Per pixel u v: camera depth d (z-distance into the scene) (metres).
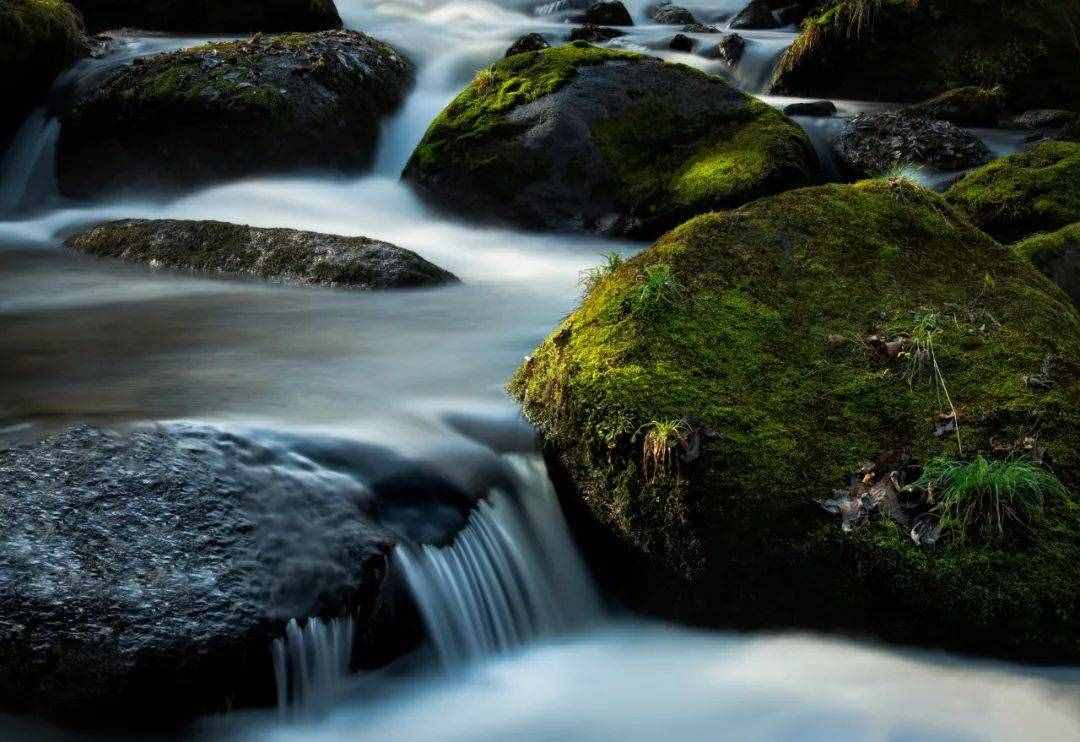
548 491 5.54
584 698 4.71
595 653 5.06
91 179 12.30
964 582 4.67
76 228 10.88
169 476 4.74
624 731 4.49
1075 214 9.04
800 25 17.56
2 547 4.27
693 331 5.66
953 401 5.38
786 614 4.97
